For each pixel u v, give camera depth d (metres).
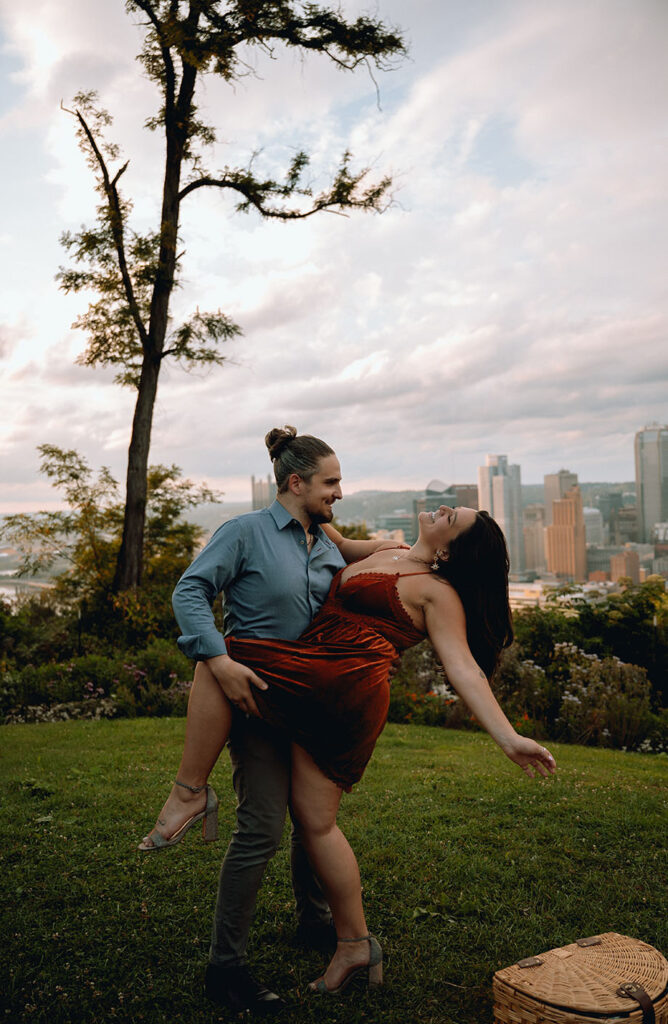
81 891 3.31
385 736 7.94
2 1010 2.43
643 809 4.59
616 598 11.13
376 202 15.16
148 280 14.58
